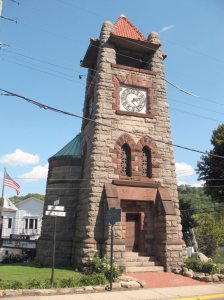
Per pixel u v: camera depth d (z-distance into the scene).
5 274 18.06
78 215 23.61
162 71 26.08
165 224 21.20
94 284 15.22
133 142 23.25
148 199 22.41
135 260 20.88
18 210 61.44
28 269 20.58
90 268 18.64
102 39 25.33
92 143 22.52
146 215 22.50
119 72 24.70
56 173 26.16
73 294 13.54
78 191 25.06
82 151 26.23
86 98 28.28
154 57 26.30
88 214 20.86
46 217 25.55
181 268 20.22
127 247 21.89
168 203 21.92
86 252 20.00
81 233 21.58
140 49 26.48
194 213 55.81
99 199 21.27
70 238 24.03
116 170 22.25
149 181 22.78
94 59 28.38
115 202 20.80
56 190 25.66
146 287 15.59
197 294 14.07
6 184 35.09
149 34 27.22
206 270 19.23
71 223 24.42
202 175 40.91
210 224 48.84
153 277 18.45
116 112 23.48
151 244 22.08
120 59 28.69
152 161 23.33
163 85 25.69
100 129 22.70
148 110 24.55
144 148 23.81
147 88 25.11
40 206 61.53
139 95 24.80
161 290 14.89
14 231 60.47
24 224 61.00
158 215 22.11
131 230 22.28
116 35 24.66
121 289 14.91
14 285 14.02
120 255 19.56
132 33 27.36
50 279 15.57
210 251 47.78
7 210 61.28
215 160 38.94
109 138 22.73
